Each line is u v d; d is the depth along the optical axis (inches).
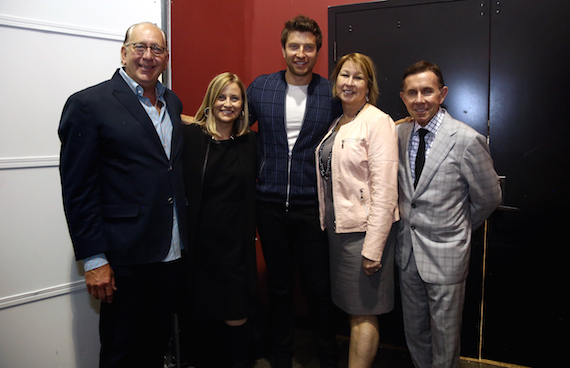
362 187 63.8
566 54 73.9
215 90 66.2
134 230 57.2
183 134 68.4
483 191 60.9
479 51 79.7
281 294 76.5
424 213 62.9
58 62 64.2
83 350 70.1
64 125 53.0
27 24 60.3
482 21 79.0
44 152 63.6
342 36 90.4
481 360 85.8
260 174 73.1
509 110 78.8
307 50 69.4
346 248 66.4
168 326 67.4
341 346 93.7
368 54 88.2
